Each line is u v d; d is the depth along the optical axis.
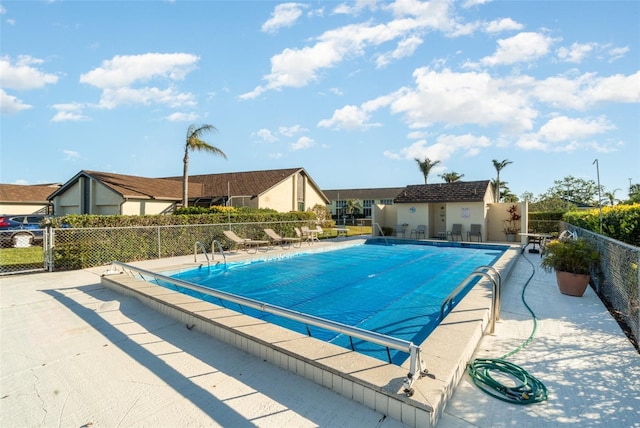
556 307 5.80
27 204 28.61
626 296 4.96
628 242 7.04
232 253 13.25
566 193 38.59
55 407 2.90
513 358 3.83
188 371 3.54
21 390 3.17
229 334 4.27
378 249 16.89
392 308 6.80
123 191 21.09
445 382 2.85
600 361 3.74
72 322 5.13
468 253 15.35
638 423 2.65
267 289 8.44
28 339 4.45
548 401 2.96
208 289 4.90
